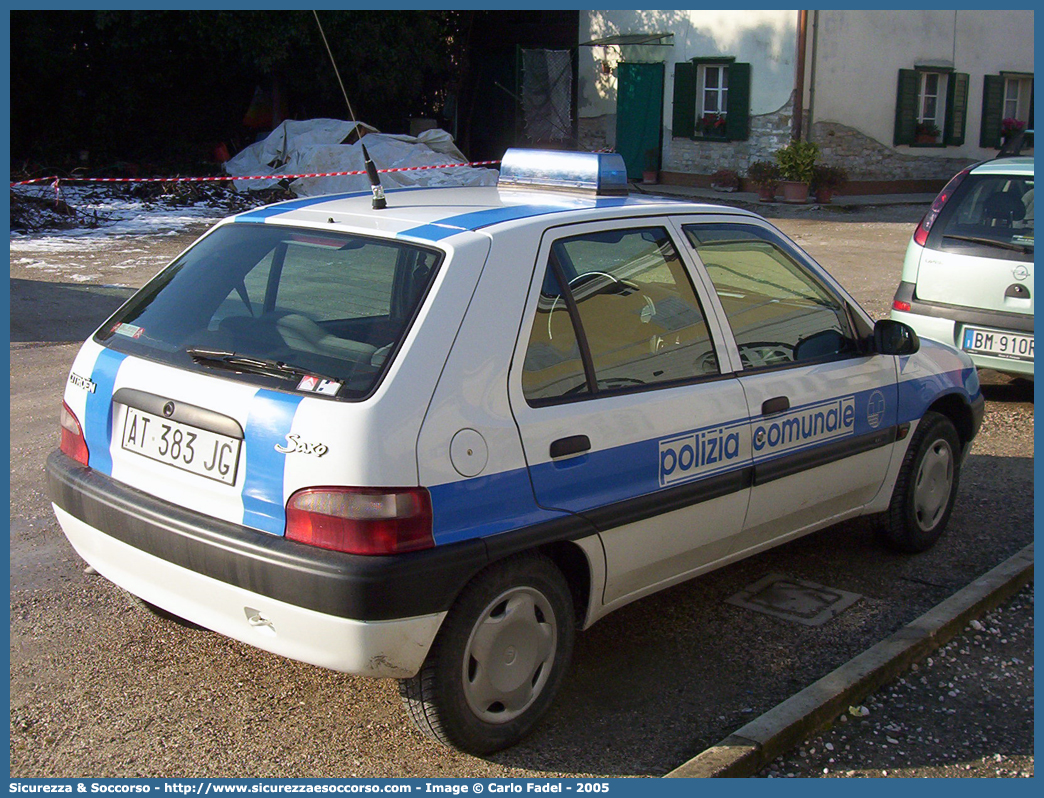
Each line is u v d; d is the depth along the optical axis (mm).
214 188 19562
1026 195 6844
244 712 3434
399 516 2795
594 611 3461
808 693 3506
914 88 22562
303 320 3201
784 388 4012
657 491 3512
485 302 3105
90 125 22875
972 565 4816
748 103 21922
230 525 2986
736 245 4082
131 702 3469
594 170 4020
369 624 2773
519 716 3254
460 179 19516
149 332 3461
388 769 3152
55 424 6625
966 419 5191
